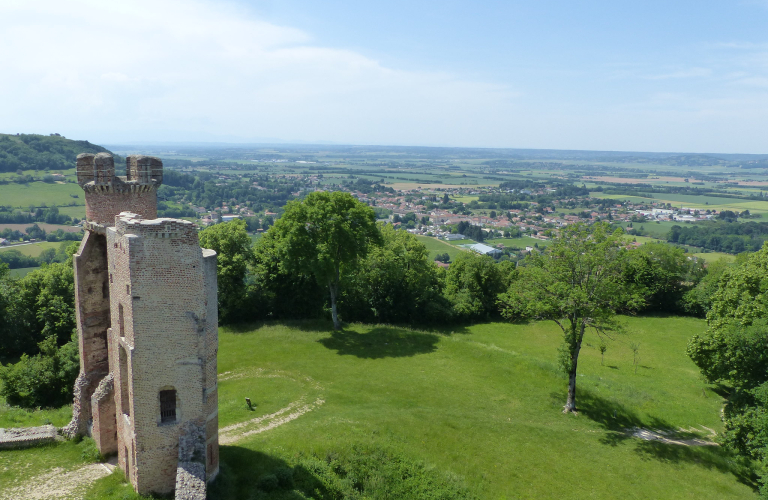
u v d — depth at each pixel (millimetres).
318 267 49750
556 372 43781
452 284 72000
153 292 20688
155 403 21219
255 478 23641
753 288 37875
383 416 33125
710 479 29750
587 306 35469
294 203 51281
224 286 55125
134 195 27047
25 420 29609
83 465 24453
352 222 51812
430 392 39156
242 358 44594
